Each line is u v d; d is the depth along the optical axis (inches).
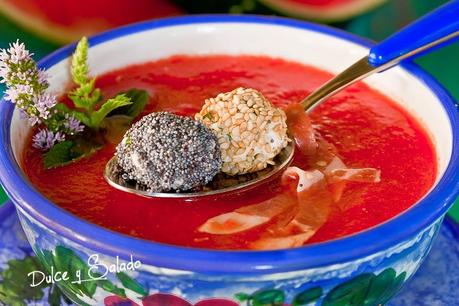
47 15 18.6
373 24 19.4
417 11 19.3
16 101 12.6
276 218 11.7
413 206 10.7
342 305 10.7
